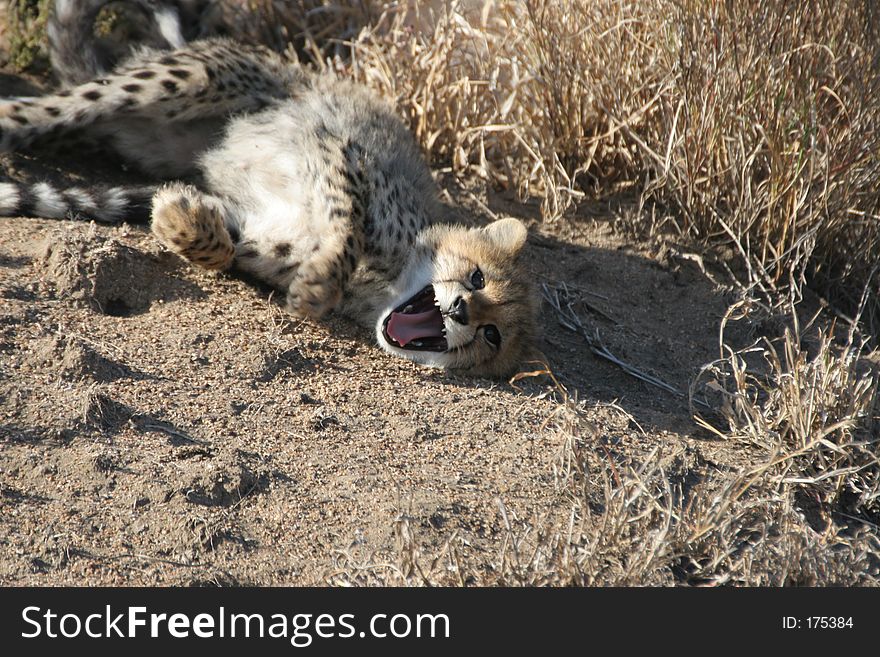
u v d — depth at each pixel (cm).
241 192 960
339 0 1301
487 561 637
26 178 961
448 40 1197
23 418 658
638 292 1087
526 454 752
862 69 1081
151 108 964
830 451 821
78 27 1048
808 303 1127
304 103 994
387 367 858
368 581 596
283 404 751
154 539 604
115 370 727
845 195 1091
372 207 920
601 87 1162
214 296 870
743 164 1086
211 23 1187
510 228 979
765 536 691
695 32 1094
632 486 718
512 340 923
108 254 831
